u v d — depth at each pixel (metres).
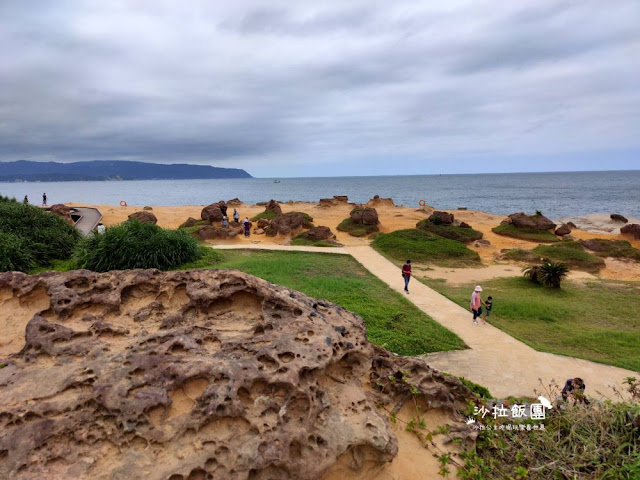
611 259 27.67
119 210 48.56
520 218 36.88
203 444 4.26
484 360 11.45
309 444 4.46
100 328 5.58
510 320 15.34
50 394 4.54
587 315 16.53
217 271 6.76
